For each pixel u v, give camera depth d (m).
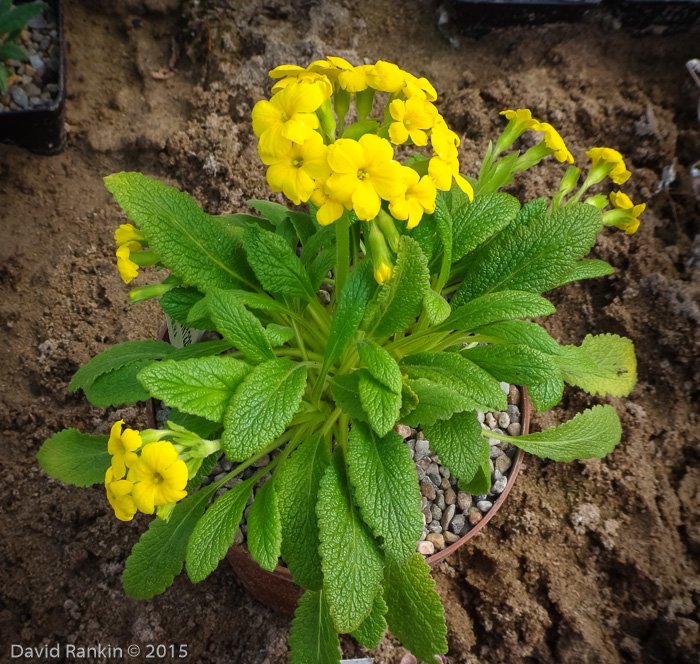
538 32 0.47
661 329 0.37
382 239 0.21
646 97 0.45
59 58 0.42
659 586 0.32
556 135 0.25
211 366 0.20
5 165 0.42
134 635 0.32
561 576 0.33
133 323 0.39
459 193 0.27
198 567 0.21
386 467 0.21
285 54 0.45
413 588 0.23
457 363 0.22
